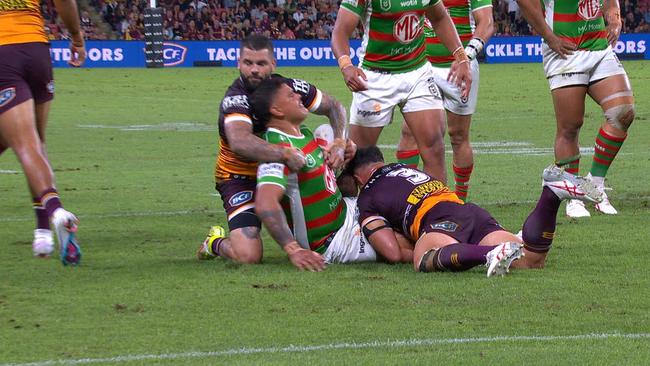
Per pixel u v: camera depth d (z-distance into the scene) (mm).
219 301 8688
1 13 10047
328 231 10273
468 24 14297
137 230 12609
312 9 60969
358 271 9875
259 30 59375
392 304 8547
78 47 11922
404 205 10094
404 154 14227
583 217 13219
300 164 9883
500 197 15234
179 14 58125
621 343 7387
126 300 8742
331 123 10766
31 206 14664
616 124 13500
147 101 35375
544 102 34062
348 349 7277
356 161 10492
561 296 8789
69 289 9180
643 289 9062
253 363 6926
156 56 53594
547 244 9859
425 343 7418
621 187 16188
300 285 9250
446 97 14078
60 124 27875
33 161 9891
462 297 8742
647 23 60781
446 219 9859
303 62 55750
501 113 30766
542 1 13750
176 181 17562
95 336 7648
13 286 9312
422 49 12453
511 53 57375
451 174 18031
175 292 9023
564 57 13719
